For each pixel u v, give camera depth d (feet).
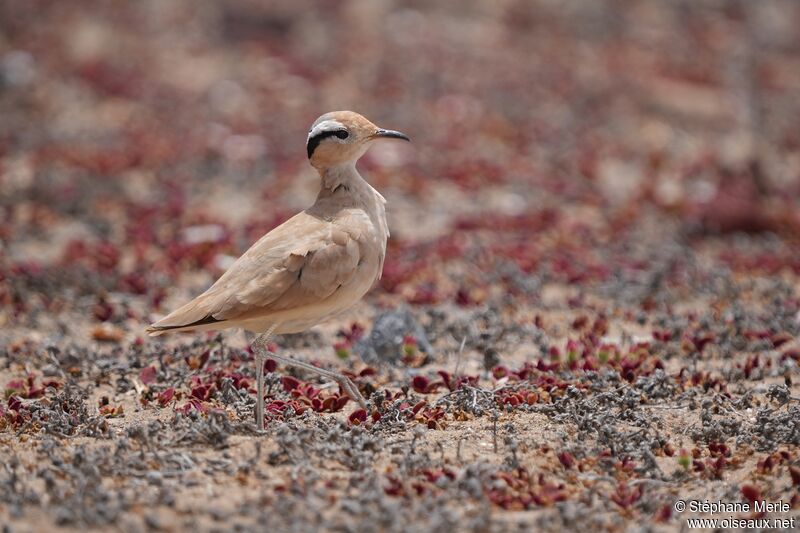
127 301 43.19
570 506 23.80
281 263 28.35
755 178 65.05
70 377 34.40
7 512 23.06
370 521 22.77
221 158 69.15
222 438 26.66
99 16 108.27
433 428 29.01
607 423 28.68
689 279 46.73
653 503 24.52
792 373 33.76
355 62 96.27
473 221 56.08
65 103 82.43
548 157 71.56
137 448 26.84
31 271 45.68
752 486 24.85
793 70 99.35
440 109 82.74
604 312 42.16
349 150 30.45
